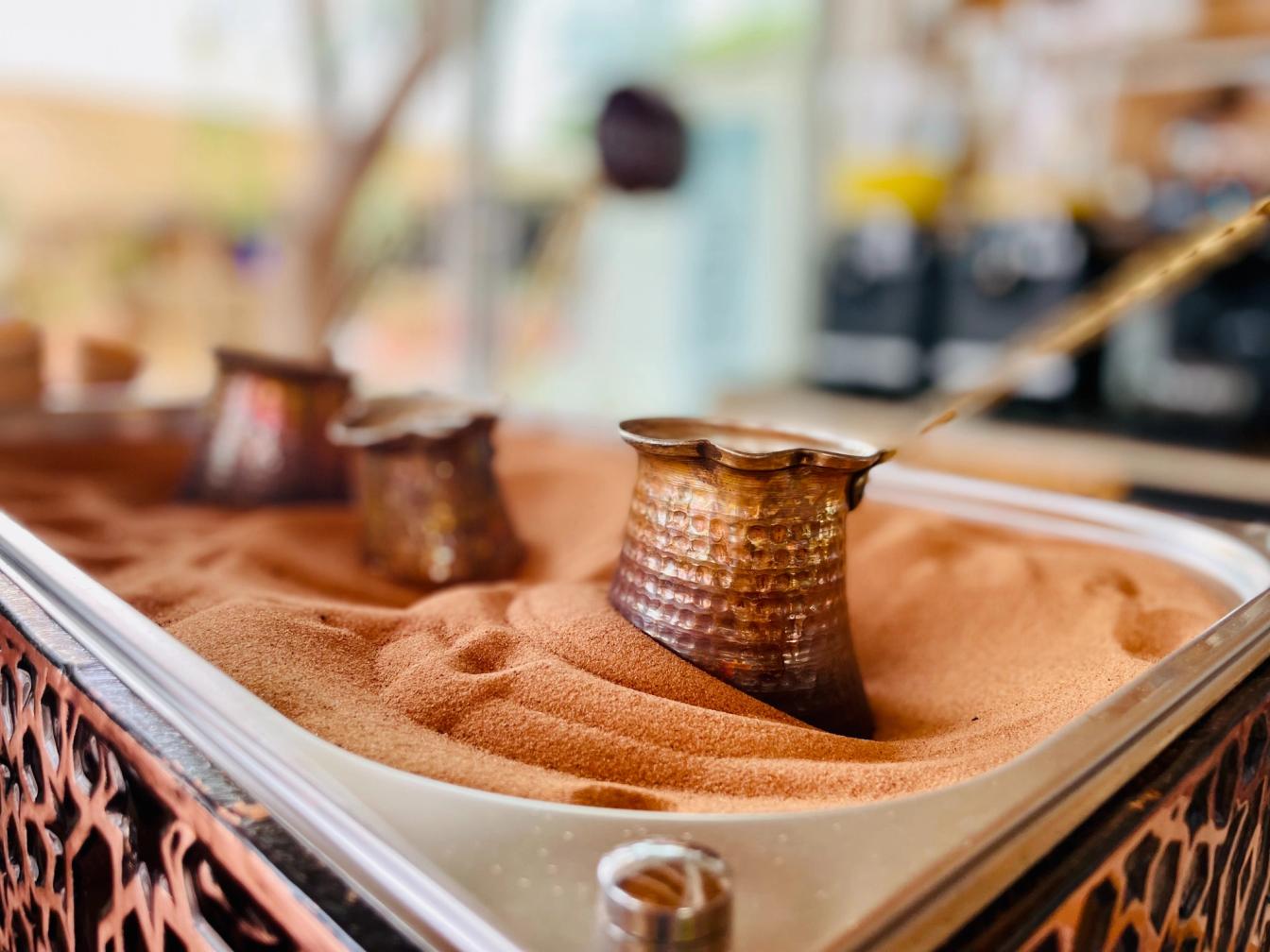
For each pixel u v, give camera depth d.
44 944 0.26
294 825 0.19
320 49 1.16
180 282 1.52
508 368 1.37
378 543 0.42
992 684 0.31
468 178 1.38
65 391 0.66
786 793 0.23
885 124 1.28
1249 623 0.27
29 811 0.26
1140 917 0.21
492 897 0.17
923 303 1.15
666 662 0.27
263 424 0.50
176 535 0.45
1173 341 1.00
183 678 0.22
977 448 0.92
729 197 1.64
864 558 0.39
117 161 1.47
